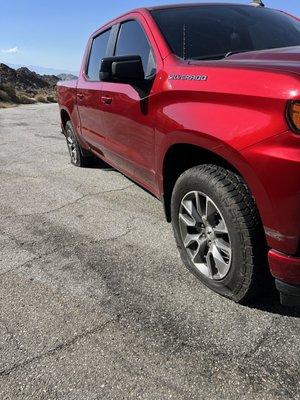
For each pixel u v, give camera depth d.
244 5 4.61
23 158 8.25
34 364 2.62
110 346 2.74
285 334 2.76
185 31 3.87
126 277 3.54
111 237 4.35
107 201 5.46
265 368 2.50
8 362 2.64
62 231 4.55
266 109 2.52
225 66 2.94
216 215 3.05
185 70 3.25
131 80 3.73
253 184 2.60
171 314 3.02
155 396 2.34
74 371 2.54
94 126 5.46
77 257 3.94
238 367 2.51
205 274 3.27
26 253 4.07
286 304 2.70
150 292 3.30
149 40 3.94
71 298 3.28
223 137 2.70
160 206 5.22
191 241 3.35
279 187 2.45
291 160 2.37
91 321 2.99
